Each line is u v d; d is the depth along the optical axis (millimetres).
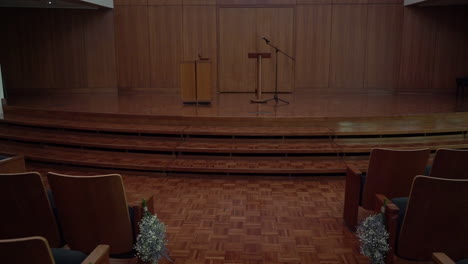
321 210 3730
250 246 3014
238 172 4633
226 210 3721
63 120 6254
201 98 6926
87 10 9219
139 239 2244
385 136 5375
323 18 9141
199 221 3465
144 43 9359
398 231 2273
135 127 5602
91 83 9492
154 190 4281
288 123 5574
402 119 5746
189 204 3873
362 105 7043
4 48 9234
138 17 9273
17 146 5840
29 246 1397
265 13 9117
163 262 2760
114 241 2311
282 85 9391
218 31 9203
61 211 2289
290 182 4559
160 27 9281
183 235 3189
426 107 6750
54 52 9328
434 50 9148
